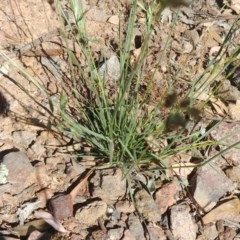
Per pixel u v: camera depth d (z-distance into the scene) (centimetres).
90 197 35
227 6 50
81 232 33
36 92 38
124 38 44
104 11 46
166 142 38
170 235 34
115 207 34
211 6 50
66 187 35
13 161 34
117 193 35
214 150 39
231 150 38
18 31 42
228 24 49
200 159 38
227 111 42
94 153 36
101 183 35
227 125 40
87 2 46
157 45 44
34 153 36
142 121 38
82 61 41
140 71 38
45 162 35
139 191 35
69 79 40
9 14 42
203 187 36
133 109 36
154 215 34
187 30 47
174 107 35
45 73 40
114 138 36
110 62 41
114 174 35
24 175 34
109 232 33
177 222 34
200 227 35
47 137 36
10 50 40
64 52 42
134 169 36
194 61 44
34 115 37
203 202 36
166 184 36
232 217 36
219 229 35
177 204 35
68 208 33
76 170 35
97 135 34
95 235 33
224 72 44
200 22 48
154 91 40
